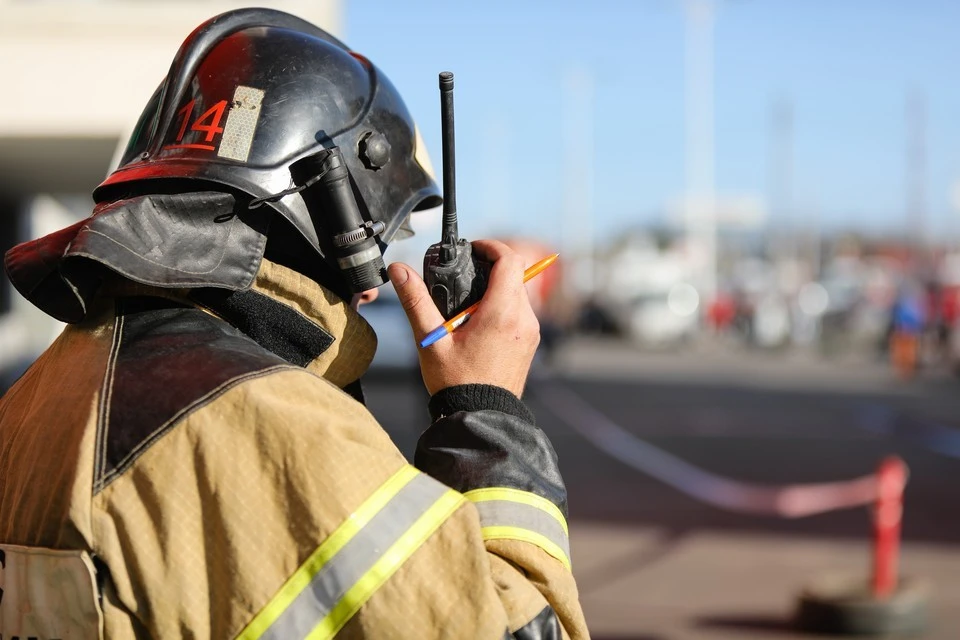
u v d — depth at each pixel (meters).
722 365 26.25
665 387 19.70
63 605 1.14
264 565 1.10
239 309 1.33
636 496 9.23
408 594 1.11
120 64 5.89
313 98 1.41
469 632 1.10
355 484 1.12
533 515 1.23
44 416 1.25
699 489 9.55
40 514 1.18
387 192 1.47
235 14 1.48
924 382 21.20
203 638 1.11
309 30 1.55
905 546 7.43
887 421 14.66
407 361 17.84
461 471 1.25
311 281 1.35
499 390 1.30
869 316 29.11
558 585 1.21
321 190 1.36
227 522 1.11
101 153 6.52
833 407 16.38
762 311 32.88
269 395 1.17
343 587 1.09
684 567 6.85
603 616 5.75
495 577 1.18
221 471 1.13
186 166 1.33
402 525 1.13
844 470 10.63
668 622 5.65
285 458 1.13
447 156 1.36
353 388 1.54
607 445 12.26
